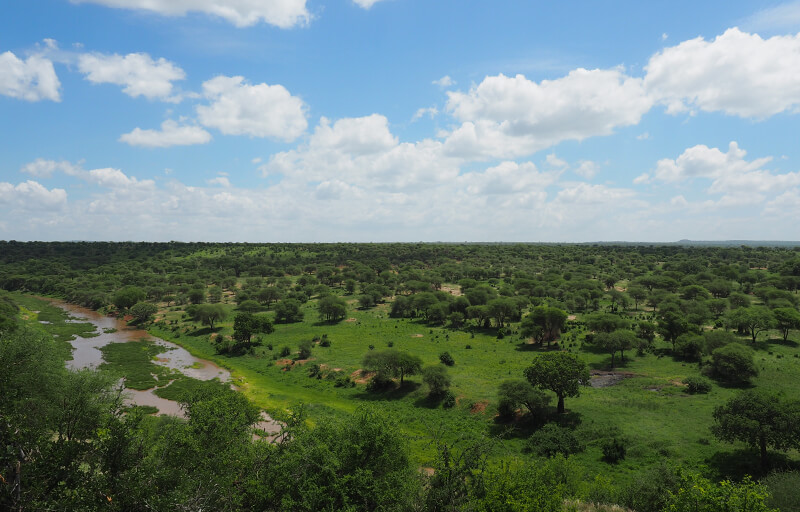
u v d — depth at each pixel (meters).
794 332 85.25
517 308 111.12
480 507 16.67
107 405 28.06
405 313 125.50
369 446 21.64
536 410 48.50
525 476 19.05
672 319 84.69
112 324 113.38
